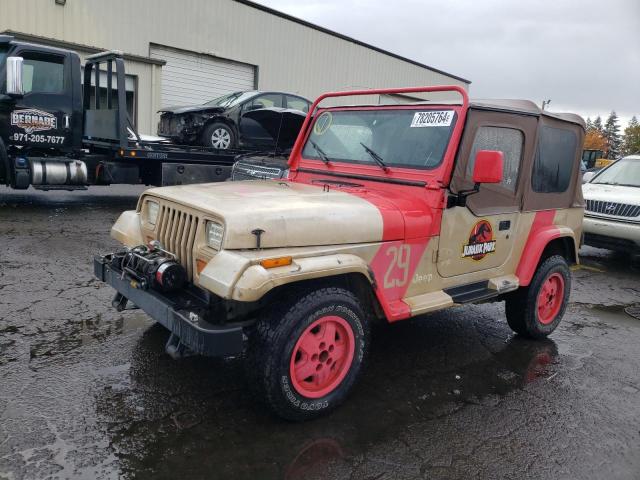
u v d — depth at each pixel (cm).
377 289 324
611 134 9462
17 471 253
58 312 453
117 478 254
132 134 1018
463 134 358
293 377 299
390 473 274
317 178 434
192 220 311
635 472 292
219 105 1120
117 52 893
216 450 282
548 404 362
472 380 391
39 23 1447
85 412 307
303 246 299
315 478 266
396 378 385
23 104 856
